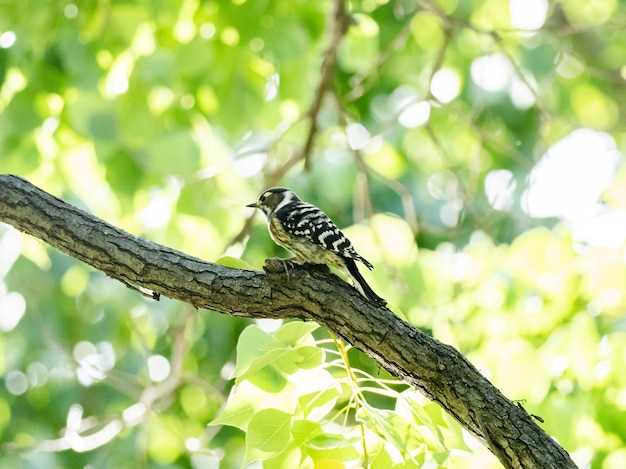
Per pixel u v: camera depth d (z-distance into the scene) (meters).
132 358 12.77
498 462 6.90
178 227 11.91
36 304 12.13
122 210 11.12
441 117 13.73
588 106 14.47
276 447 5.82
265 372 6.11
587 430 9.03
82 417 12.58
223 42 11.24
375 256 9.73
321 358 6.09
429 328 10.52
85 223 6.66
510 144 13.68
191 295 6.54
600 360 9.23
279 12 11.13
